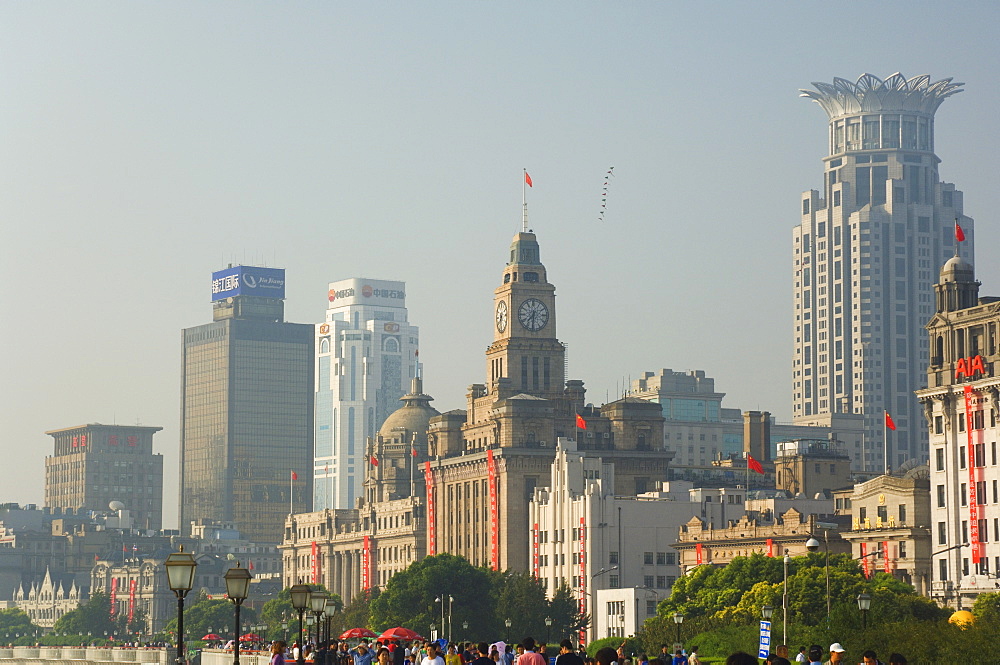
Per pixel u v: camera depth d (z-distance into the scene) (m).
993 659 175.25
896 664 85.25
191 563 93.25
